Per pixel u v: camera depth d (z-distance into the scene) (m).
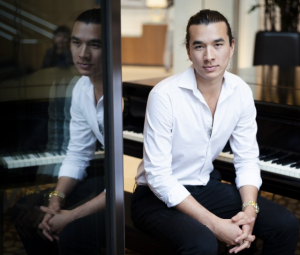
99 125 1.73
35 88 1.61
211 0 6.18
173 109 2.26
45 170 1.67
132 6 11.59
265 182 2.57
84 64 1.67
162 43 10.25
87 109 1.69
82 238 1.76
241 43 6.98
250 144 2.45
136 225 2.41
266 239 2.32
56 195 1.70
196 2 6.14
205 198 2.42
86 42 1.65
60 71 1.64
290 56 4.73
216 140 2.38
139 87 3.09
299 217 3.48
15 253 1.66
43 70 1.61
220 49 2.22
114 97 1.72
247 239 2.20
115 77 1.71
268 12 6.29
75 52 1.65
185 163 2.38
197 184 2.44
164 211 2.27
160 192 2.25
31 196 1.66
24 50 1.58
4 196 1.61
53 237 1.72
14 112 1.60
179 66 6.33
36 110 1.62
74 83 1.66
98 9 1.66
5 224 1.63
